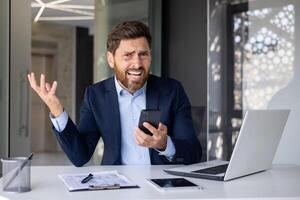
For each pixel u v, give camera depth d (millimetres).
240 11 3893
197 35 4035
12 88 3117
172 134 1871
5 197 1099
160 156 1828
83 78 7859
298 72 3643
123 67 1727
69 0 4098
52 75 7801
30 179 1251
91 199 1070
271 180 1393
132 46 1700
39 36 7449
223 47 3959
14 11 3131
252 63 3852
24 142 3162
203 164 1679
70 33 7730
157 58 4105
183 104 1930
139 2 4078
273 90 3760
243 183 1331
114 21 3961
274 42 3756
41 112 7414
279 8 3725
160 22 4145
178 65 4160
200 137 3990
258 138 1426
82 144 1709
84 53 7836
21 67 3160
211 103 3957
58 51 7727
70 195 1120
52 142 7344
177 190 1183
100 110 1843
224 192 1176
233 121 3900
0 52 3094
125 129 1847
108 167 1659
